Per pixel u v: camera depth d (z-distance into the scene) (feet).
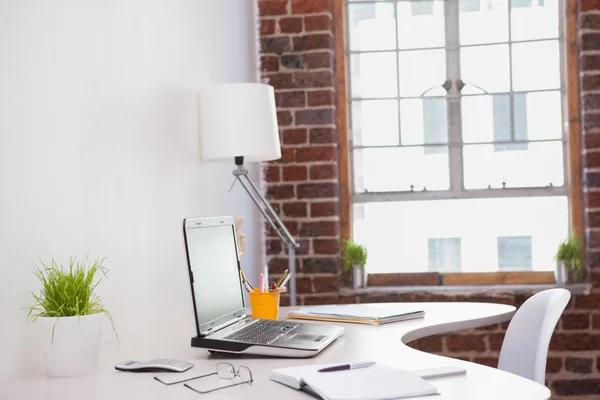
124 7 6.91
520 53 11.71
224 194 9.78
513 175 11.73
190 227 5.75
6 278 4.98
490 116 11.79
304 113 11.48
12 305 5.03
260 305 7.07
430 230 11.90
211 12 9.46
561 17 11.59
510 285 11.33
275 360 5.28
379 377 4.34
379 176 11.96
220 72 9.76
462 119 11.85
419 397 4.03
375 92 11.99
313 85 11.47
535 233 11.66
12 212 5.06
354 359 5.22
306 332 5.96
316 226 11.46
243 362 5.24
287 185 11.51
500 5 11.76
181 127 8.29
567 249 11.00
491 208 11.76
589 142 11.05
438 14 11.91
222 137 8.37
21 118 5.20
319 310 7.42
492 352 11.14
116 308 6.56
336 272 11.42
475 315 7.18
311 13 11.48
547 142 11.64
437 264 11.87
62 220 5.71
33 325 5.26
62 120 5.75
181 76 8.33
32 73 5.35
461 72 11.85
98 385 4.68
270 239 11.59
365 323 6.85
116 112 6.69
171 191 7.95
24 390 4.64
